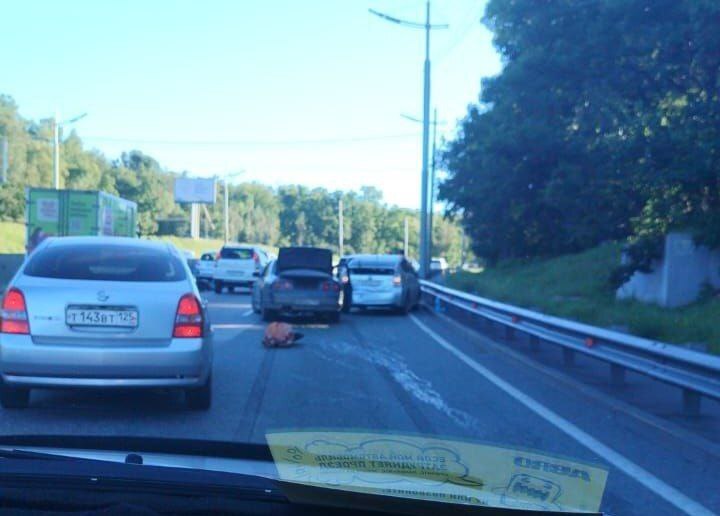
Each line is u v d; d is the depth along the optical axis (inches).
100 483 117.9
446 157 1510.8
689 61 663.8
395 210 4037.9
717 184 681.6
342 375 458.0
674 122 669.3
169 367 299.7
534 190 1207.6
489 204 1331.2
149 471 120.7
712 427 323.0
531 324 532.1
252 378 439.2
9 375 293.1
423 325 776.3
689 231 745.0
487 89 1080.2
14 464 121.4
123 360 294.8
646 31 658.8
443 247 3794.3
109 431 301.4
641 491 245.3
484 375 466.9
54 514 110.9
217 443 160.1
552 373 447.2
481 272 1557.6
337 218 3961.6
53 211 1022.4
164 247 339.3
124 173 3410.4
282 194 4124.0
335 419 337.4
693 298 740.7
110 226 1098.7
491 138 1083.3
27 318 293.9
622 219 959.6
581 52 740.0
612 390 401.4
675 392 402.0
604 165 808.3
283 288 751.7
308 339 638.5
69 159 2974.9
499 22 903.1
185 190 2925.7
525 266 1419.8
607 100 734.5
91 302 297.0
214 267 1232.8
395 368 489.4
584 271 1112.8
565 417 350.0
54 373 292.0
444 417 347.6
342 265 958.4
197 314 310.3
